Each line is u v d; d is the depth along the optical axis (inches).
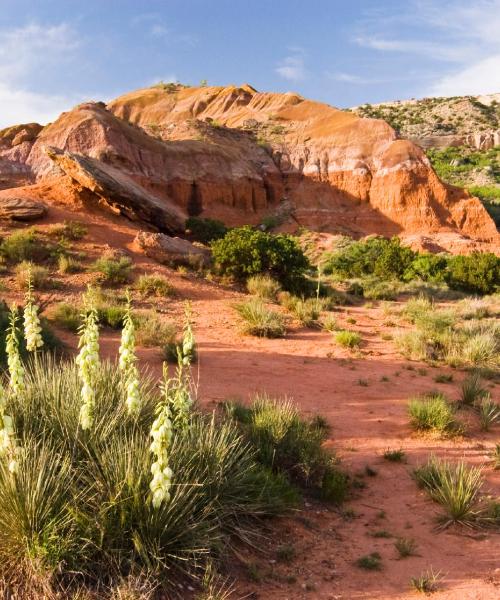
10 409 223.3
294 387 454.6
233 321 749.9
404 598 179.3
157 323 636.7
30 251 970.1
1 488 173.3
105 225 1245.1
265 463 269.6
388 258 1541.6
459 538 225.0
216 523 203.8
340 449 324.8
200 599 166.1
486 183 4817.9
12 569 163.2
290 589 182.1
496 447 329.4
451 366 569.3
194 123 3390.7
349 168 3095.5
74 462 200.7
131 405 174.6
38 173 2603.3
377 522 240.2
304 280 1061.1
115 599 156.6
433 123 7249.0
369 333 723.4
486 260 1425.9
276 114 3892.7
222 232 1764.3
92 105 2780.5
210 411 345.7
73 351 506.6
